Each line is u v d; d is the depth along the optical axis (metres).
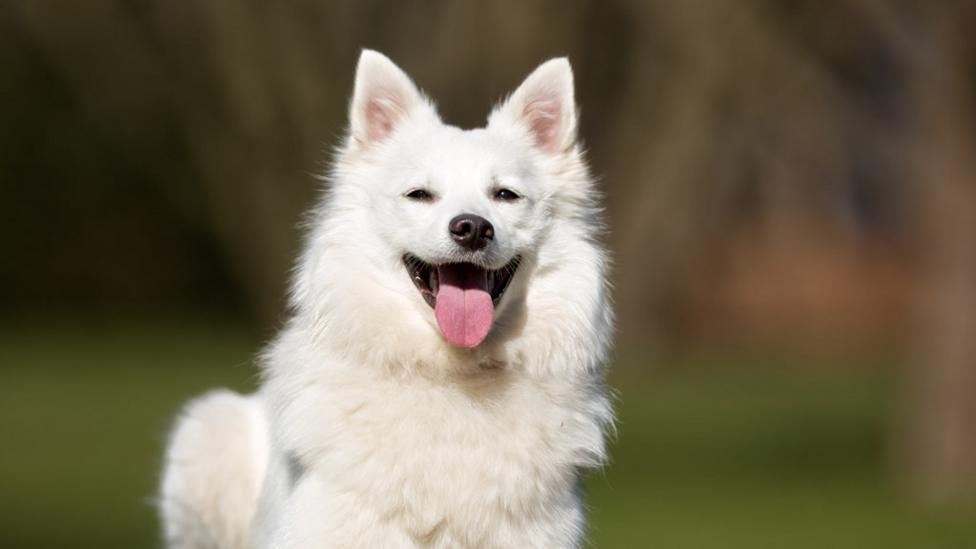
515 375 6.85
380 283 6.86
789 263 34.00
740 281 34.41
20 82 21.12
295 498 6.61
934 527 15.30
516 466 6.65
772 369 31.39
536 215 7.03
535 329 6.92
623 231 18.94
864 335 34.38
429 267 6.93
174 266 40.22
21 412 25.73
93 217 38.31
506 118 7.49
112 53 15.91
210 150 16.23
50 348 35.31
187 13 15.61
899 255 34.72
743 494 17.55
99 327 38.56
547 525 6.75
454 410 6.64
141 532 14.70
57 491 17.67
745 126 17.89
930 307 18.00
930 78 17.30
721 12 16.77
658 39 17.16
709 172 19.55
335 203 7.06
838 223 33.69
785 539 14.31
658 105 17.72
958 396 17.58
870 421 24.41
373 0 16.08
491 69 16.12
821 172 19.44
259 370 8.01
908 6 17.16
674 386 28.08
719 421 24.45
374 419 6.59
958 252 17.62
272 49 15.09
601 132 18.62
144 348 35.16
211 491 7.87
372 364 6.73
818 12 17.28
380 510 6.53
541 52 16.41
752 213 29.72
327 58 15.40
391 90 7.33
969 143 17.38
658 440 22.53
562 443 6.79
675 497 17.28
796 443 22.12
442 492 6.54
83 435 22.91
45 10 15.76
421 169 6.95
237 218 17.97
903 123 18.47
